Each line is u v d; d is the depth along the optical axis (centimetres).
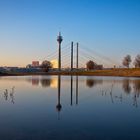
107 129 2170
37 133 2030
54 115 2769
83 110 3122
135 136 1973
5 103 3684
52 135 1975
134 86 6769
